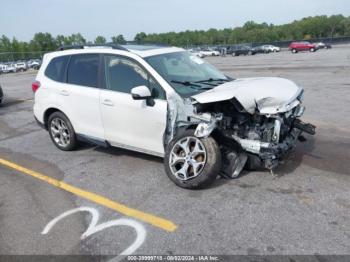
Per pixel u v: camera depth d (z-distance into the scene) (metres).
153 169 4.71
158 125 4.22
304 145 5.33
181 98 3.98
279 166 4.52
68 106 5.29
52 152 5.77
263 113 3.77
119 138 4.75
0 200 4.08
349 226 3.14
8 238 3.25
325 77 13.53
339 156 4.82
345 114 7.20
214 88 4.20
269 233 3.09
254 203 3.62
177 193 3.96
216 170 3.81
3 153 5.91
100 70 4.85
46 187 4.38
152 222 3.39
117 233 3.24
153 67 4.32
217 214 3.45
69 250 3.03
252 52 46.03
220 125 3.90
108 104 4.68
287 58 29.91
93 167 4.94
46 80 5.65
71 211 3.71
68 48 5.48
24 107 10.74
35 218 3.61
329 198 3.65
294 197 3.70
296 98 4.02
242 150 3.99
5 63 50.22
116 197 3.97
